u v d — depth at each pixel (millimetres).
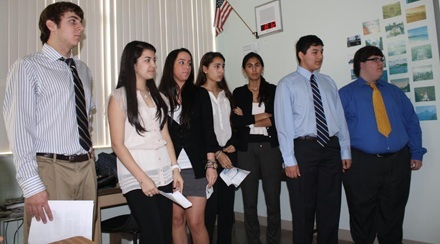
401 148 2191
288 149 2090
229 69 3754
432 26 2340
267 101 2588
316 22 2967
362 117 2244
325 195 2107
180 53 1975
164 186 1555
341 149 2234
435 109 2340
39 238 1252
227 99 2367
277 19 3264
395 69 2510
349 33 2750
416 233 2432
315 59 2166
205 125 1987
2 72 2373
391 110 2238
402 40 2475
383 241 2279
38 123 1394
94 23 2900
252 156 2555
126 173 1511
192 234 1923
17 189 2322
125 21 3113
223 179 2084
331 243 2107
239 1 3639
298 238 2061
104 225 2248
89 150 1563
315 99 2148
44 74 1414
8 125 1335
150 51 1583
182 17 3641
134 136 1509
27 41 2504
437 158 2336
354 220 2316
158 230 1477
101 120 2902
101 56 2932
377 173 2186
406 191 2217
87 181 1542
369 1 2635
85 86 1685
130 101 1484
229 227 2180
